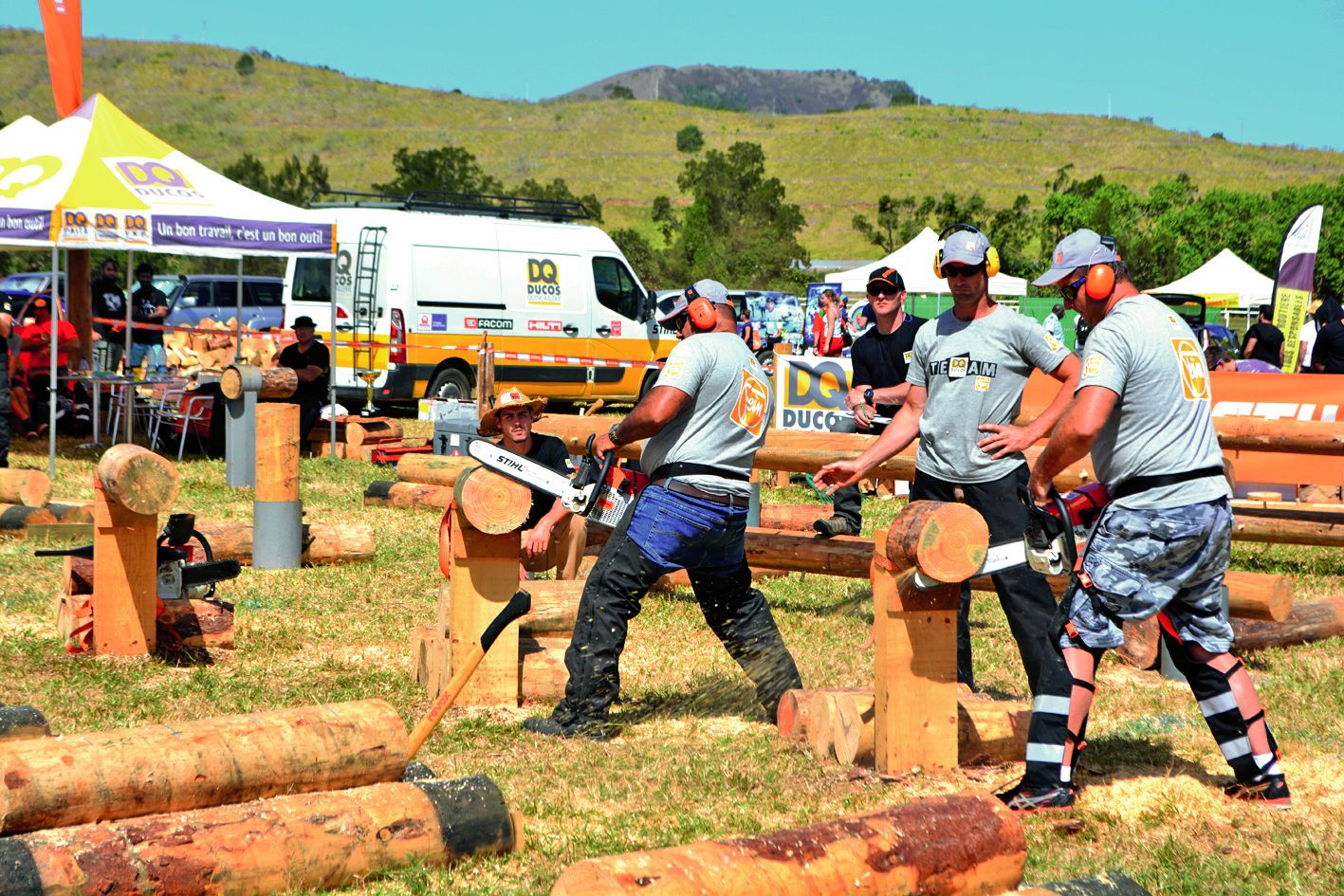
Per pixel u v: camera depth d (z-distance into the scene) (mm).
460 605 7984
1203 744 7449
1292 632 10031
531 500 7926
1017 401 7445
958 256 7363
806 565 10781
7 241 17250
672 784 6707
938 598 6797
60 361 21859
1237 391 16250
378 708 5676
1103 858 5738
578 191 175875
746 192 94750
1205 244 88438
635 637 10141
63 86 22641
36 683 8141
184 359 24297
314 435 21391
